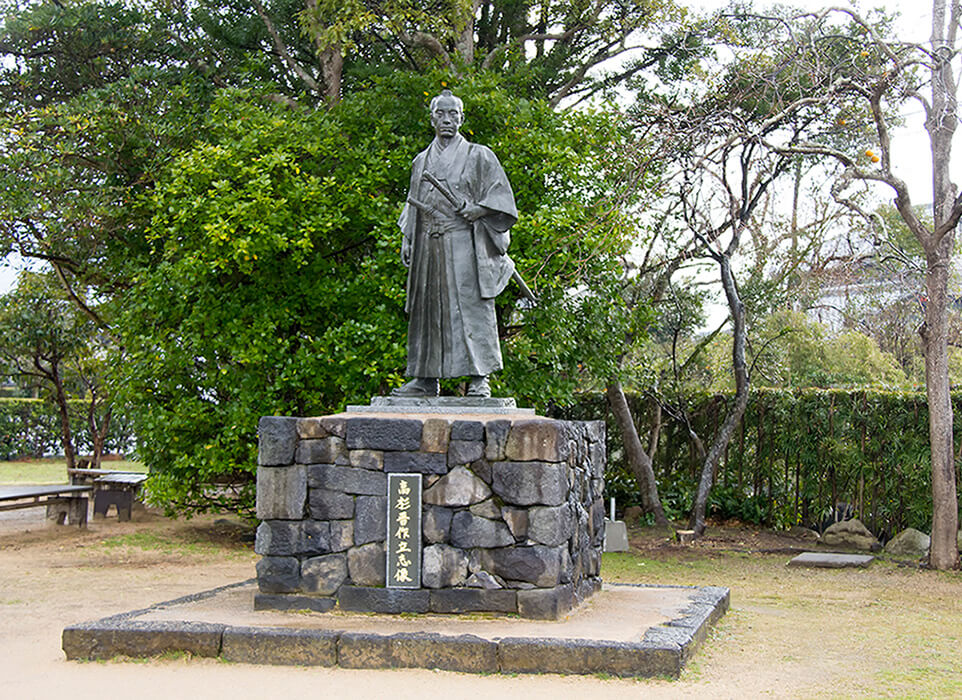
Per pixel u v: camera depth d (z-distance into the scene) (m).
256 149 10.48
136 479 13.43
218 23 13.61
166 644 5.34
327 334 10.24
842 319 15.59
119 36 12.98
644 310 12.23
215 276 10.67
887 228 13.27
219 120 11.05
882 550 11.88
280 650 5.23
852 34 11.27
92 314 13.71
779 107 10.34
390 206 10.39
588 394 15.22
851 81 9.91
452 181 6.58
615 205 9.32
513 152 10.71
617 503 14.52
